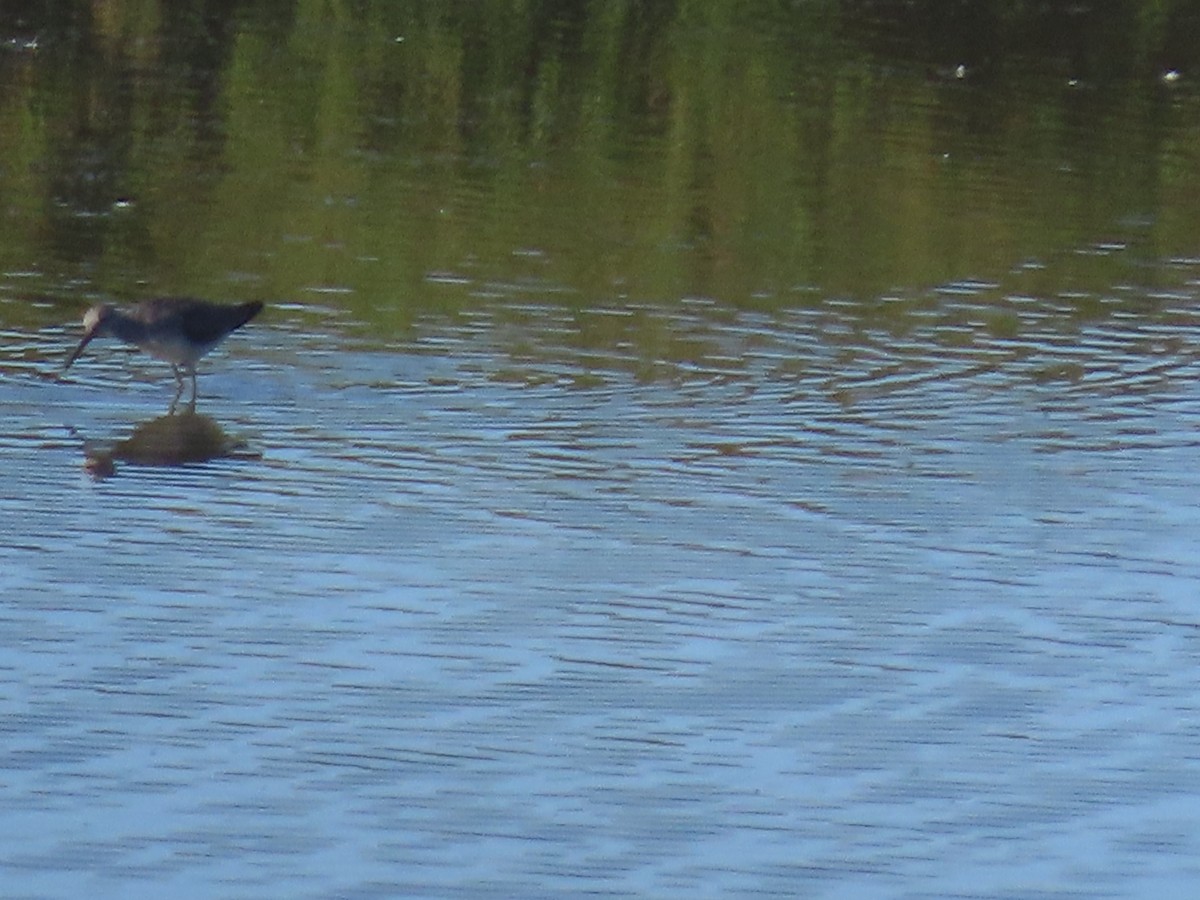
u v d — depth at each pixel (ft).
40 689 70.38
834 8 203.10
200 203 131.64
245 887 60.18
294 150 146.00
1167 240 135.33
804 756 68.44
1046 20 202.90
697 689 72.38
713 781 66.69
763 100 168.14
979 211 140.26
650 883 61.21
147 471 89.10
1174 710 71.87
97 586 78.07
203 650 73.61
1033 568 82.64
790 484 90.33
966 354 109.81
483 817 64.23
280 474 89.45
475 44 180.65
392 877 60.95
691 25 192.75
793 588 80.23
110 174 137.59
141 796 64.54
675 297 117.39
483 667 73.31
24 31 175.73
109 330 97.09
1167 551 84.58
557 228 130.41
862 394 102.63
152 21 181.16
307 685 71.46
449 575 80.18
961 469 92.79
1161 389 104.94
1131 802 66.33
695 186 142.92
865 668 74.28
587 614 77.41
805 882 61.57
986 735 69.97
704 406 99.81
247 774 65.98
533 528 84.74
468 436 94.68
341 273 118.42
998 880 61.98
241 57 171.73
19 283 114.21
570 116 160.66
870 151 154.92
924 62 185.06
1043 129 164.55
